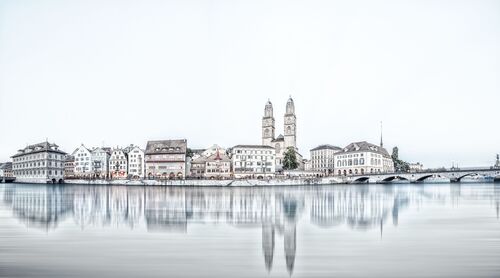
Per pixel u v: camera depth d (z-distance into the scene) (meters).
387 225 41.69
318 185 160.50
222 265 25.97
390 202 69.69
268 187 141.88
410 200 74.31
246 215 49.97
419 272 24.44
